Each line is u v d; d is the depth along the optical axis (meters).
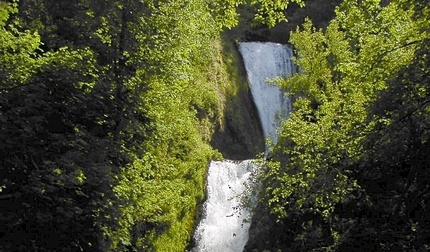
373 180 12.56
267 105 33.81
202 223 22.80
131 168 13.23
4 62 10.76
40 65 11.12
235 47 34.53
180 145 21.94
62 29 14.06
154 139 14.45
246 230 22.67
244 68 33.84
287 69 35.59
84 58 11.95
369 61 10.66
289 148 15.48
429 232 10.68
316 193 12.94
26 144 10.64
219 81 30.47
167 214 19.09
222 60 32.09
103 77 12.55
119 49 12.83
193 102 26.27
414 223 11.11
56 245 11.09
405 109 10.28
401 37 10.42
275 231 18.66
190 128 20.05
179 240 20.73
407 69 9.98
